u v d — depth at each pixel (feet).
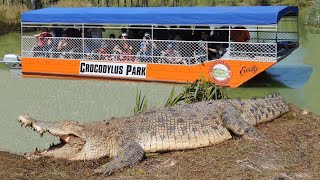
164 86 55.06
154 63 57.11
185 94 38.58
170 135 27.91
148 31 61.31
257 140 27.68
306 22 112.88
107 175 24.59
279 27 88.53
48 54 62.23
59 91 53.52
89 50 61.16
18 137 35.99
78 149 27.66
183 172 23.44
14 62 66.18
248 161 24.07
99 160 27.58
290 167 23.45
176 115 28.91
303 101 46.42
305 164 23.82
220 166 23.75
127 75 58.59
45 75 62.39
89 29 64.44
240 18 52.54
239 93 51.16
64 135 27.43
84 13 60.64
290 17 70.49
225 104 31.04
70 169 26.00
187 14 54.90
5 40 102.73
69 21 61.26
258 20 51.80
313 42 86.63
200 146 28.14
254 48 53.78
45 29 67.56
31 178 23.99
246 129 28.40
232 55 53.83
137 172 24.06
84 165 26.84
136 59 58.34
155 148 27.66
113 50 59.98
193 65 55.26
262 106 32.35
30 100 48.91
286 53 57.11
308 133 29.27
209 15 53.88
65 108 45.44
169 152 27.86
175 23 55.72
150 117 28.73
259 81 56.59
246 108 31.50
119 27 62.08
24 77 62.03
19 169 25.35
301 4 138.92
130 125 28.35
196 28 57.31
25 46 63.36
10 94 51.96
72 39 61.57
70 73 61.05
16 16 118.73
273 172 22.58
